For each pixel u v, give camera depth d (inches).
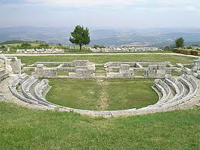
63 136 348.5
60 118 446.9
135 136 355.9
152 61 1590.8
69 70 1282.0
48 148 308.7
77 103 772.0
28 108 537.3
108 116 492.7
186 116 466.0
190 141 339.6
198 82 942.4
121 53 2023.9
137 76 1151.0
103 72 1259.8
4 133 349.4
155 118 452.4
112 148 311.7
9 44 2913.4
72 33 2279.8
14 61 1125.1
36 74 1104.2
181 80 984.9
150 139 345.1
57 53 2034.9
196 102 637.9
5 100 620.4
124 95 863.7
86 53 2028.8
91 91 917.2
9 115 459.8
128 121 436.8
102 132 371.2
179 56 1831.9
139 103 772.6
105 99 816.9
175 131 378.6
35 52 2080.5
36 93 780.6
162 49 2361.0
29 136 340.8
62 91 914.1
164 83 927.7
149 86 995.3
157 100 805.9
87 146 317.1
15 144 313.9
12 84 841.5
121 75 1132.5
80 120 443.2
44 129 373.4
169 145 325.7
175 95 762.8
